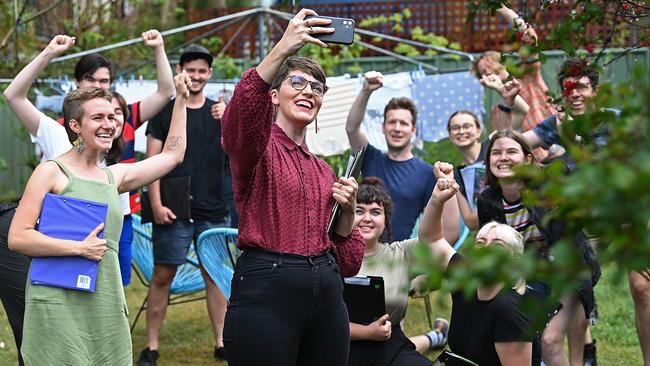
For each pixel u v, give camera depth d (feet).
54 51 15.42
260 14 29.55
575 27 10.64
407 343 15.56
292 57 11.69
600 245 4.86
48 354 11.68
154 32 18.53
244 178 11.04
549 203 5.08
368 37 43.93
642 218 4.29
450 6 43.50
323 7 44.14
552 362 15.29
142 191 19.81
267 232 11.09
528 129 22.18
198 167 19.83
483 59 23.08
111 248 12.14
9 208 14.32
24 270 14.23
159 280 19.60
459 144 21.16
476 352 13.35
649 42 10.51
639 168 4.18
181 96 13.47
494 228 13.75
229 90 27.09
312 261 11.16
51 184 12.02
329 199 11.62
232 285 11.36
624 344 20.99
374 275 15.55
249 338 11.00
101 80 18.03
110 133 12.29
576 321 16.93
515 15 18.67
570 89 11.25
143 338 21.83
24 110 15.46
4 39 33.19
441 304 4.76
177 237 19.54
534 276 4.72
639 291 16.28
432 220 14.06
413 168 19.49
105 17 40.50
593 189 4.39
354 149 19.86
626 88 5.32
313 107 11.55
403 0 43.78
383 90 26.91
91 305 11.93
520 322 12.91
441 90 27.30
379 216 15.72
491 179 15.92
